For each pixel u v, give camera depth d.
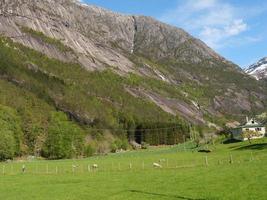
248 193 53.09
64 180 80.06
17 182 80.38
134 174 82.94
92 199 57.84
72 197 59.78
